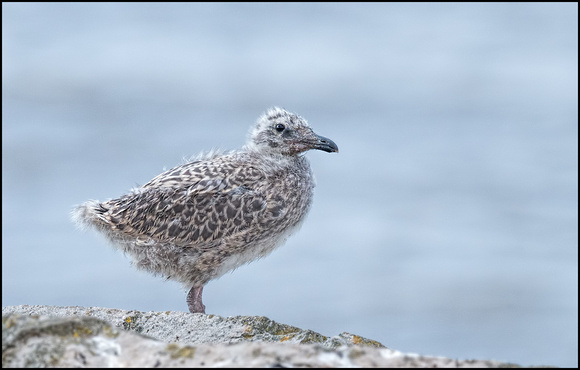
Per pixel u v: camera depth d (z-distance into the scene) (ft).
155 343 17.46
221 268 34.73
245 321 24.98
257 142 37.19
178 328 24.90
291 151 36.63
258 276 76.07
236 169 35.14
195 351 17.20
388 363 16.93
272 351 17.10
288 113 37.27
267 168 35.53
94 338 17.51
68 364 16.71
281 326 25.11
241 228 34.19
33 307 26.09
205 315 25.39
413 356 17.26
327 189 102.27
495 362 17.20
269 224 34.73
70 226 87.97
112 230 34.19
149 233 33.91
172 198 34.01
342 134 130.62
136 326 25.03
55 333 17.49
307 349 17.20
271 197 34.78
